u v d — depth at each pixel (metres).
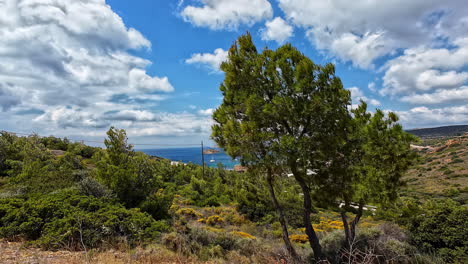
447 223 6.92
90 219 6.53
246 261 6.65
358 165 7.27
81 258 4.77
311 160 6.54
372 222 15.19
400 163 6.58
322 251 7.38
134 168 12.14
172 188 26.91
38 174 13.25
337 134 6.80
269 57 7.20
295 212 15.88
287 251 6.81
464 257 6.05
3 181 14.88
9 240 5.86
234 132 6.59
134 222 7.38
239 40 7.58
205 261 6.33
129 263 4.86
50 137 39.31
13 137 28.80
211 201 22.94
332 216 20.59
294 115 6.44
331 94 6.56
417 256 6.23
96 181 10.84
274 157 6.31
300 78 6.40
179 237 7.30
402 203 7.00
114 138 12.94
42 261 4.52
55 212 6.80
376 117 6.94
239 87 7.45
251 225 15.71
